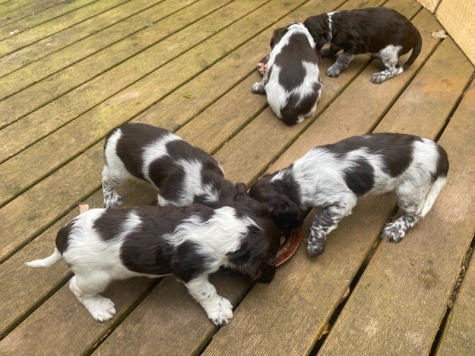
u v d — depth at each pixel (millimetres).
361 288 662
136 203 798
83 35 1288
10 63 1176
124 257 554
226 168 861
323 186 671
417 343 600
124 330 619
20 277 678
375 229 743
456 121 956
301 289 662
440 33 1239
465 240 720
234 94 1052
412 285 664
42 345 604
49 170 865
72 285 604
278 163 874
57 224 765
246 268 573
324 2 1410
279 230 667
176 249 553
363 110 997
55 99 1051
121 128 740
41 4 1459
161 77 1112
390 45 1048
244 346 600
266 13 1363
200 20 1340
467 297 648
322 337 649
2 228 754
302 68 931
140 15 1378
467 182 816
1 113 1009
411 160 673
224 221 567
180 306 644
